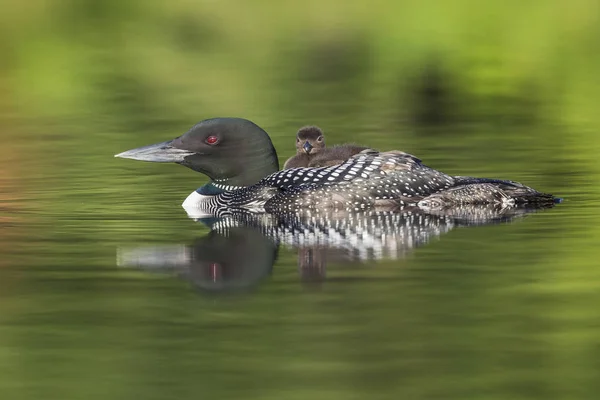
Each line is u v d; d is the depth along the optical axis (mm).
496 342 7941
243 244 11000
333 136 19000
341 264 10086
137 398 7047
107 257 10453
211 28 36188
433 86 25703
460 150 17156
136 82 26641
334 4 39344
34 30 35094
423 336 8055
